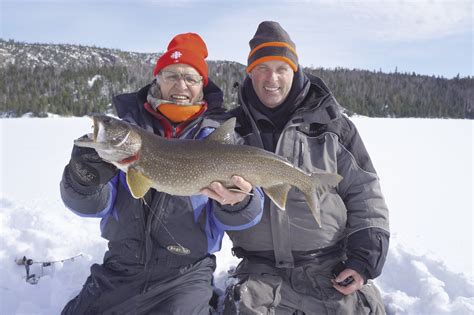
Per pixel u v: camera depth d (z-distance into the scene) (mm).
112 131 955
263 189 1070
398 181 3273
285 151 1147
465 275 1332
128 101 1171
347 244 1178
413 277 1376
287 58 1157
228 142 1034
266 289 1100
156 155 998
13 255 1454
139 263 1037
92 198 974
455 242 1787
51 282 1308
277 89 1174
